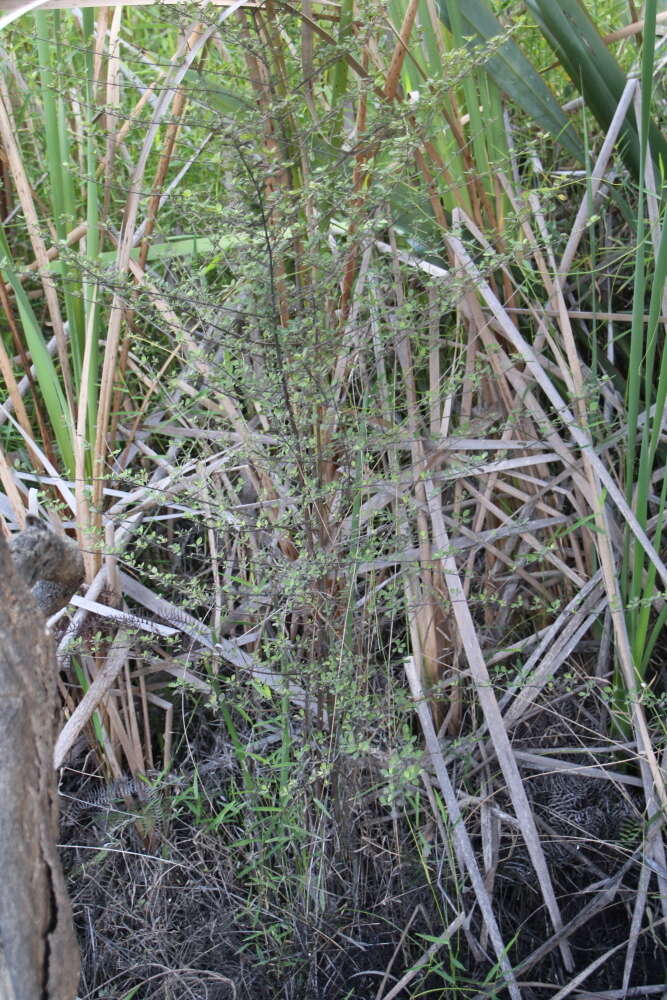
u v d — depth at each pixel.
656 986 1.74
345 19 1.66
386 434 1.68
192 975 1.77
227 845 1.88
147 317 1.59
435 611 1.93
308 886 1.75
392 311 1.70
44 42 1.73
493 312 1.80
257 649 1.78
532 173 2.08
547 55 2.24
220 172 1.92
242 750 1.80
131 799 1.88
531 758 1.88
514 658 2.03
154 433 2.12
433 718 1.97
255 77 1.59
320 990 1.77
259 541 1.92
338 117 1.77
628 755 1.91
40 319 2.29
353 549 1.70
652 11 1.52
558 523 2.00
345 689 1.68
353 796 1.80
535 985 1.73
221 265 1.87
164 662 1.89
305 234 1.71
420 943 1.78
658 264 1.66
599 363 2.03
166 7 1.45
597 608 1.88
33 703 0.85
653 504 1.99
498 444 1.87
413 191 1.71
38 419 1.98
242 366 1.56
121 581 1.88
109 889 1.84
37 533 1.22
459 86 1.80
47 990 0.81
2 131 1.80
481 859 1.85
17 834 0.81
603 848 1.86
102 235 2.00
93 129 1.66
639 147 1.91
